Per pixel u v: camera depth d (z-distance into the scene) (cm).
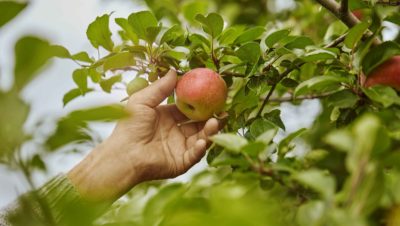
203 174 54
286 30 75
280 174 54
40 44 39
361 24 68
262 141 51
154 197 48
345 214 38
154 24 76
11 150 41
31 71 40
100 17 77
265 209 43
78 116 43
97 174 72
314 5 125
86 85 83
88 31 79
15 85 40
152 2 127
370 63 70
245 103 78
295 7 136
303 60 74
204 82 76
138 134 76
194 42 81
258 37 85
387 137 42
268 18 140
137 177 76
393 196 44
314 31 123
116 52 78
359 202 39
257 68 76
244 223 36
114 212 57
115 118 44
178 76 81
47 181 52
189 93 76
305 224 42
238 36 79
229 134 53
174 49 82
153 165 77
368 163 41
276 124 78
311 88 68
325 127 86
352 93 68
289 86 80
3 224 43
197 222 36
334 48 74
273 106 105
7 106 40
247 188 51
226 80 82
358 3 80
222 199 40
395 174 46
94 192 71
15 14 42
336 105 67
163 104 84
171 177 79
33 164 43
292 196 54
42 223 41
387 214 44
